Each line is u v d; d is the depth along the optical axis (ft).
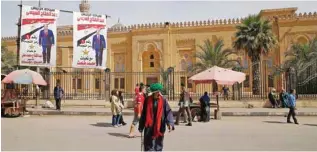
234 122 48.49
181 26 136.77
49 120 51.37
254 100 73.87
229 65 97.96
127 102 72.28
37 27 67.62
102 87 106.01
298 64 81.41
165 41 137.39
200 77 51.67
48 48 68.44
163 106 20.57
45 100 76.59
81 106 74.95
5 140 31.76
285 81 77.77
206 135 35.01
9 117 56.08
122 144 29.55
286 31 124.98
